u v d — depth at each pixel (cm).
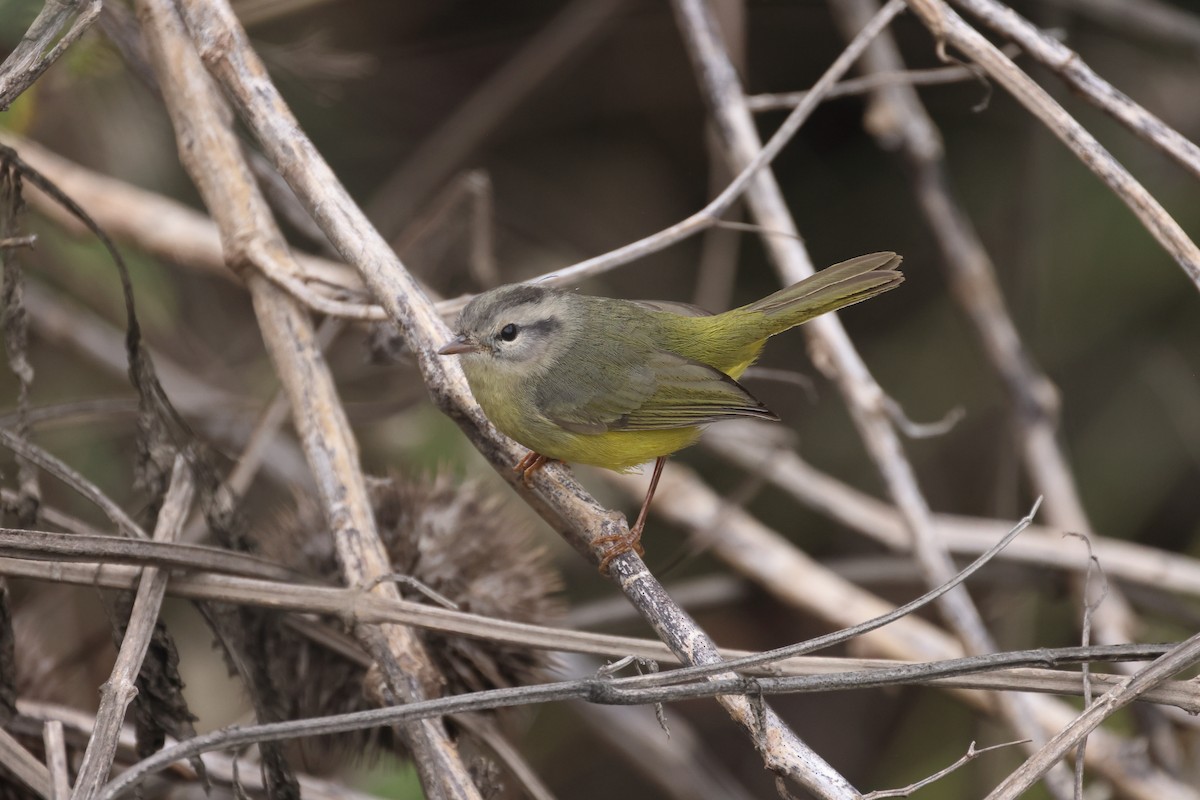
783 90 1510
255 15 1117
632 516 1343
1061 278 1439
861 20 1219
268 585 650
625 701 501
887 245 1508
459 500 837
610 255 789
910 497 939
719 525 1098
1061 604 1322
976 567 536
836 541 1414
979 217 1482
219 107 844
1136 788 966
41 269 1143
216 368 1311
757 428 1195
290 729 480
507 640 623
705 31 1007
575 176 1559
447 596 788
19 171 682
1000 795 526
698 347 906
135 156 1257
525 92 1432
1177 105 1484
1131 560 1116
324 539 820
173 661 660
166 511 698
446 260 1318
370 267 736
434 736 627
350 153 1485
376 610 641
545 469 806
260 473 1228
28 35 654
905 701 1359
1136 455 1405
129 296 698
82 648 974
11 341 693
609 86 1540
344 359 1296
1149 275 1414
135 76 1096
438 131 1470
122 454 1199
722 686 510
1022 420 1166
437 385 725
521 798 861
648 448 876
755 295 1508
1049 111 748
